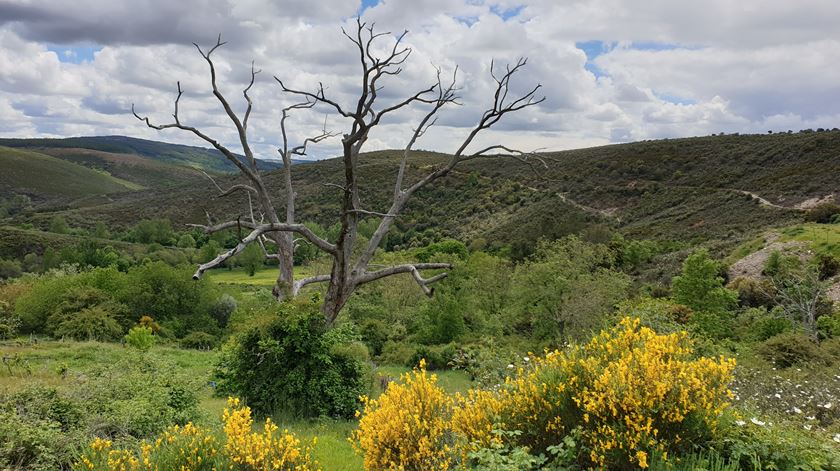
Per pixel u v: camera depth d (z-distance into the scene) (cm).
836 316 2208
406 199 1440
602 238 5041
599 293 2452
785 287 2906
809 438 450
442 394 507
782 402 764
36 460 574
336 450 751
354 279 1364
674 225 5403
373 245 1404
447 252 5044
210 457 479
